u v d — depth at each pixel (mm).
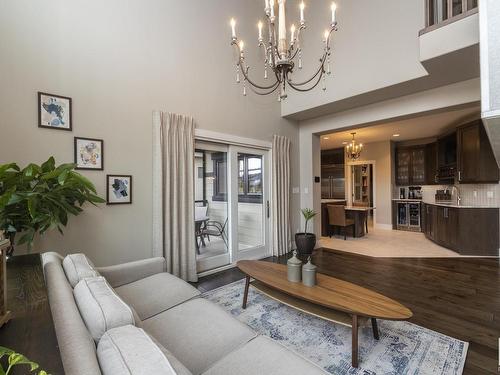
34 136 2354
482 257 4410
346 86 3785
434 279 3373
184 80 3398
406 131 6141
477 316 2418
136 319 1096
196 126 3508
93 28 2682
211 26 3697
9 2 2244
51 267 1454
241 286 3205
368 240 5789
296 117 4875
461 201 5203
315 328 2223
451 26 2324
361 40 3605
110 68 2791
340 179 8430
